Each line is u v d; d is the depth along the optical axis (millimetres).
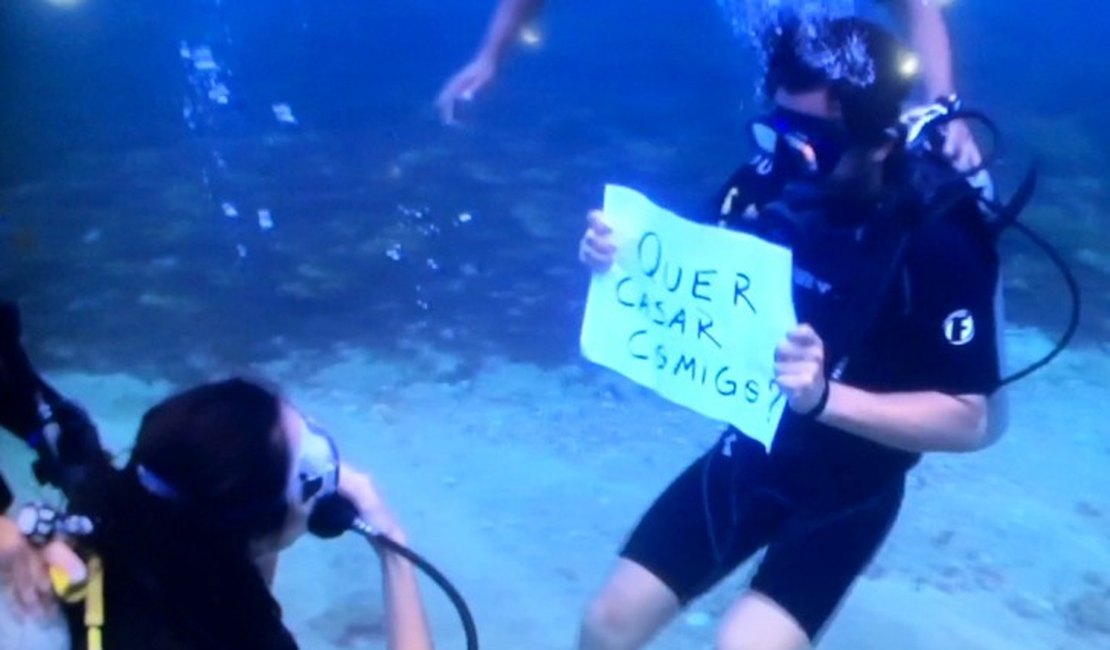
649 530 2523
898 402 2074
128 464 1523
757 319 2084
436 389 4637
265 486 1498
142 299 5371
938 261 2012
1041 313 5316
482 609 3305
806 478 2314
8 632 1427
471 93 3482
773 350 2072
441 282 5648
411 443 4230
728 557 2430
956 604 3373
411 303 5418
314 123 8492
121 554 1473
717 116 9219
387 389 4625
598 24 13922
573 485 3988
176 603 1454
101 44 10609
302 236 6160
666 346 2271
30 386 1683
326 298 5434
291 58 11219
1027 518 3801
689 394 2244
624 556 2539
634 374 2338
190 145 7805
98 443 1665
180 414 1523
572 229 6398
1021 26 13852
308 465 1590
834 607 2350
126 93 9133
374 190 6934
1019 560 3576
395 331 5129
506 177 7262
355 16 13961
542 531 3713
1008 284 5637
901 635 3225
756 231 2217
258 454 1494
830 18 2121
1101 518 3801
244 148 7770
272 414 1558
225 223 6320
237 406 1540
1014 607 3357
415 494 3891
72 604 1481
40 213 6391
